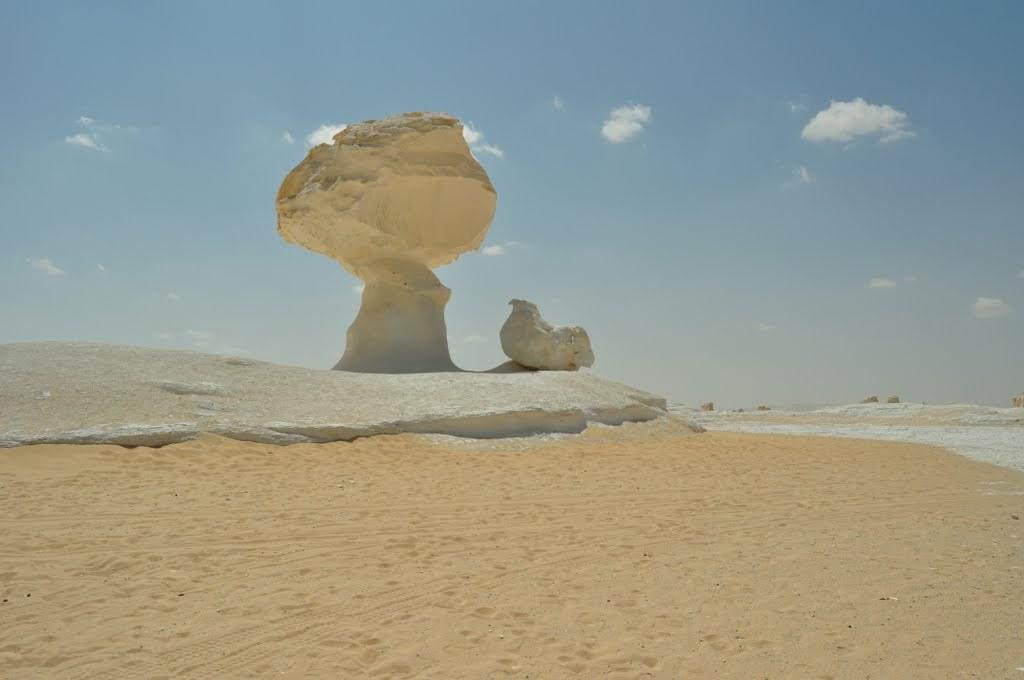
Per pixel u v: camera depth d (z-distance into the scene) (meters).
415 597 5.79
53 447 11.05
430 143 20.58
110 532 7.54
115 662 4.63
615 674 4.45
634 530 8.09
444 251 21.53
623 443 15.12
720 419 28.41
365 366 20.31
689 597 5.79
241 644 4.90
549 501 9.52
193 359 15.04
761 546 7.41
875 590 5.91
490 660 4.65
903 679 4.32
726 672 4.45
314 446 12.48
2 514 8.08
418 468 11.49
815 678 4.36
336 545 7.31
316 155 21.55
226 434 12.28
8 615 5.36
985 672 4.40
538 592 5.93
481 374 16.80
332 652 4.78
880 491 10.56
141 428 11.83
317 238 21.33
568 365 20.48
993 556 6.95
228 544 7.25
